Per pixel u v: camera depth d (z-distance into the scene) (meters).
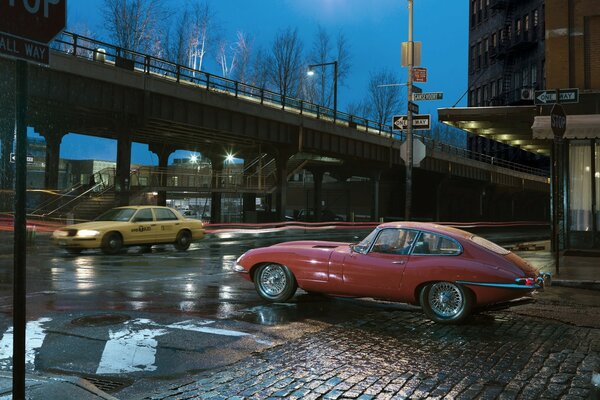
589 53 19.58
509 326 7.97
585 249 19.22
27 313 8.41
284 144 42.59
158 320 7.97
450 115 21.66
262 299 9.84
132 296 10.19
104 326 7.54
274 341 6.86
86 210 32.09
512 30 67.62
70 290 10.86
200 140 43.97
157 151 48.59
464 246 8.19
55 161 38.53
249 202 48.91
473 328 7.81
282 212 43.38
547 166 77.44
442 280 8.05
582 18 19.69
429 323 8.12
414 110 19.33
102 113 32.12
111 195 34.31
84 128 38.78
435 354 6.37
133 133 38.50
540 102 14.03
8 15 3.40
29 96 26.56
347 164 55.81
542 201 96.38
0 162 29.69
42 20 3.59
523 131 24.98
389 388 5.13
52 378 4.80
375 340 7.01
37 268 14.73
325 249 9.30
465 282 7.93
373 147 50.84
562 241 19.70
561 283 12.14
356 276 8.76
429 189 69.12
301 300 9.80
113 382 5.30
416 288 8.34
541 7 62.00
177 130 38.19
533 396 4.96
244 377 5.44
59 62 27.22
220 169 51.12
